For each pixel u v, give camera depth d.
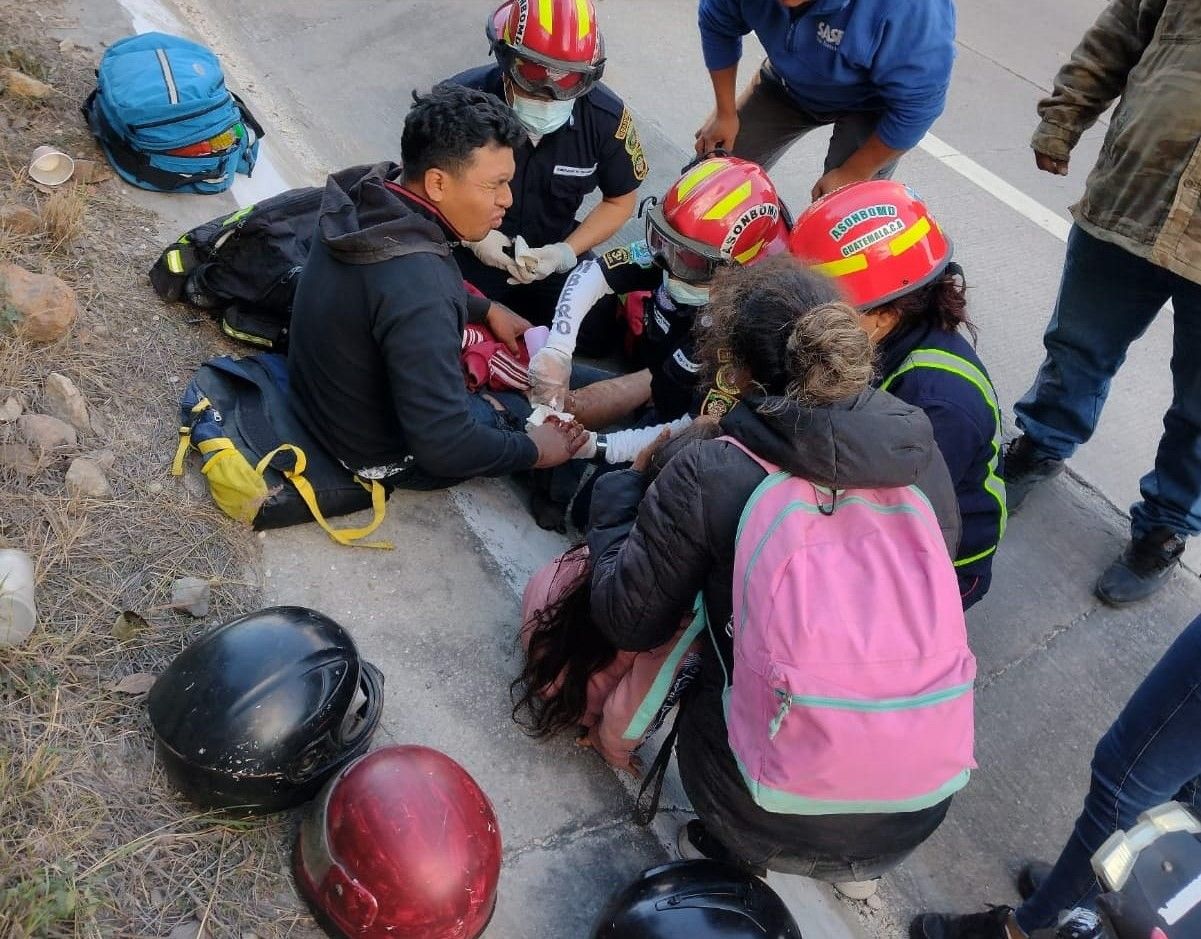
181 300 3.09
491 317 3.11
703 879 1.85
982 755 2.67
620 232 4.19
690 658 2.00
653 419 3.04
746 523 1.69
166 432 2.70
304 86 4.58
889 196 2.14
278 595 2.48
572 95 2.93
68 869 1.76
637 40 5.45
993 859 2.47
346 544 2.63
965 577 2.39
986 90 5.68
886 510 1.74
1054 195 4.93
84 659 2.12
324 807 1.82
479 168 2.33
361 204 2.34
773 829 1.86
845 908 2.31
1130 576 3.06
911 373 2.14
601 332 3.46
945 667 1.65
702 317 1.91
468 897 1.75
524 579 2.72
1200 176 2.33
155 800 1.95
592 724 2.32
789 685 1.60
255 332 2.99
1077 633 3.01
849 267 2.10
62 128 3.59
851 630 1.63
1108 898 1.08
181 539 2.46
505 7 2.94
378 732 2.28
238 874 1.90
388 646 2.46
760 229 2.67
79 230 3.14
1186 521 2.88
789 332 1.67
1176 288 2.56
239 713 1.82
